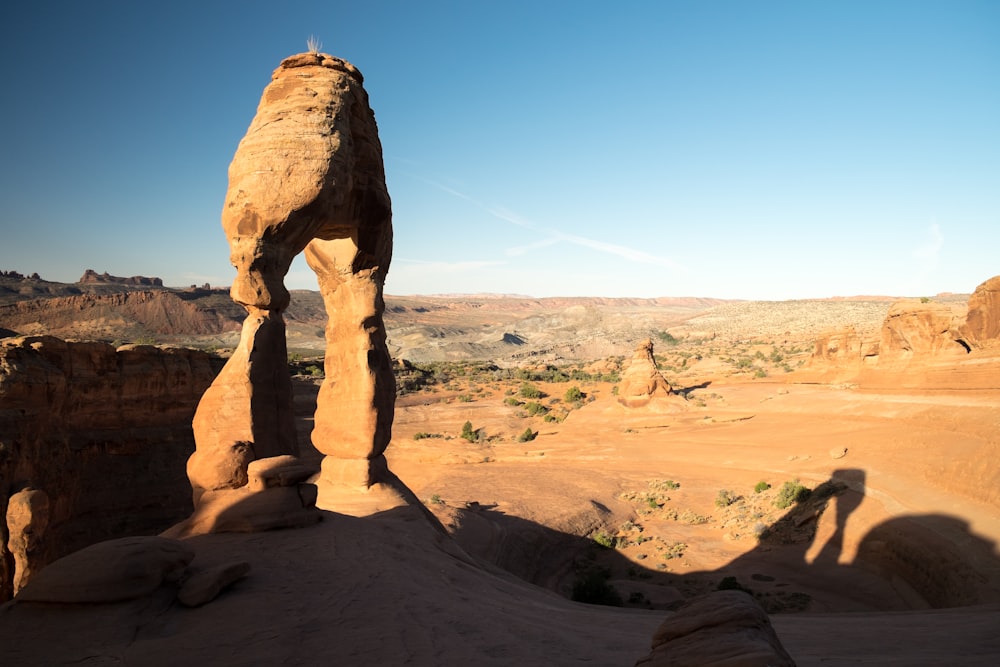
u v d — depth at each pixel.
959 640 9.30
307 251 18.77
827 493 31.72
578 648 8.23
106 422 22.34
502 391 96.81
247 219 14.50
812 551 27.50
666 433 55.91
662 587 25.58
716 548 31.14
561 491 40.78
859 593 22.88
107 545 9.02
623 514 37.22
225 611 8.62
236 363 14.33
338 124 15.41
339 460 18.75
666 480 43.19
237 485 13.74
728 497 37.09
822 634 11.26
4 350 18.22
